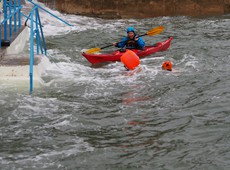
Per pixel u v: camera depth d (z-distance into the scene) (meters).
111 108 18.08
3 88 19.72
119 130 15.91
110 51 29.48
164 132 15.66
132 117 17.12
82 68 24.12
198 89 20.20
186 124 16.28
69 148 14.44
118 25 40.12
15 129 15.88
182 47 29.53
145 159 13.66
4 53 22.09
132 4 45.22
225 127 15.85
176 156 13.80
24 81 20.42
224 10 46.47
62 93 19.73
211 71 23.22
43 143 14.81
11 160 13.61
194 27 38.12
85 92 19.98
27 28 29.83
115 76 22.61
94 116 17.22
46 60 23.33
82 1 45.44
